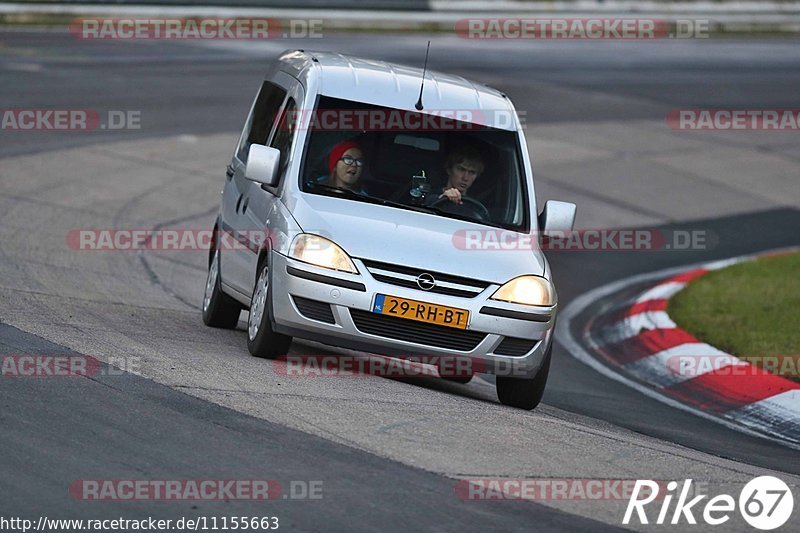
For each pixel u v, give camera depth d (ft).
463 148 105.50
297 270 94.89
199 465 69.77
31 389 81.25
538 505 70.08
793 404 117.29
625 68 414.62
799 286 177.47
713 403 122.52
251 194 110.01
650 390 126.62
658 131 319.88
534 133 297.74
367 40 412.16
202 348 103.14
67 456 69.21
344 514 64.44
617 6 514.68
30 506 61.77
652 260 209.15
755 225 244.22
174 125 253.24
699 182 274.16
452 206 102.73
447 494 69.62
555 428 91.04
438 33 458.09
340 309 94.27
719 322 151.74
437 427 84.38
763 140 323.78
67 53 322.75
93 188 197.06
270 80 122.72
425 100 108.06
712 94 381.60
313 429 79.20
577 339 152.35
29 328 101.19
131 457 70.08
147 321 117.08
